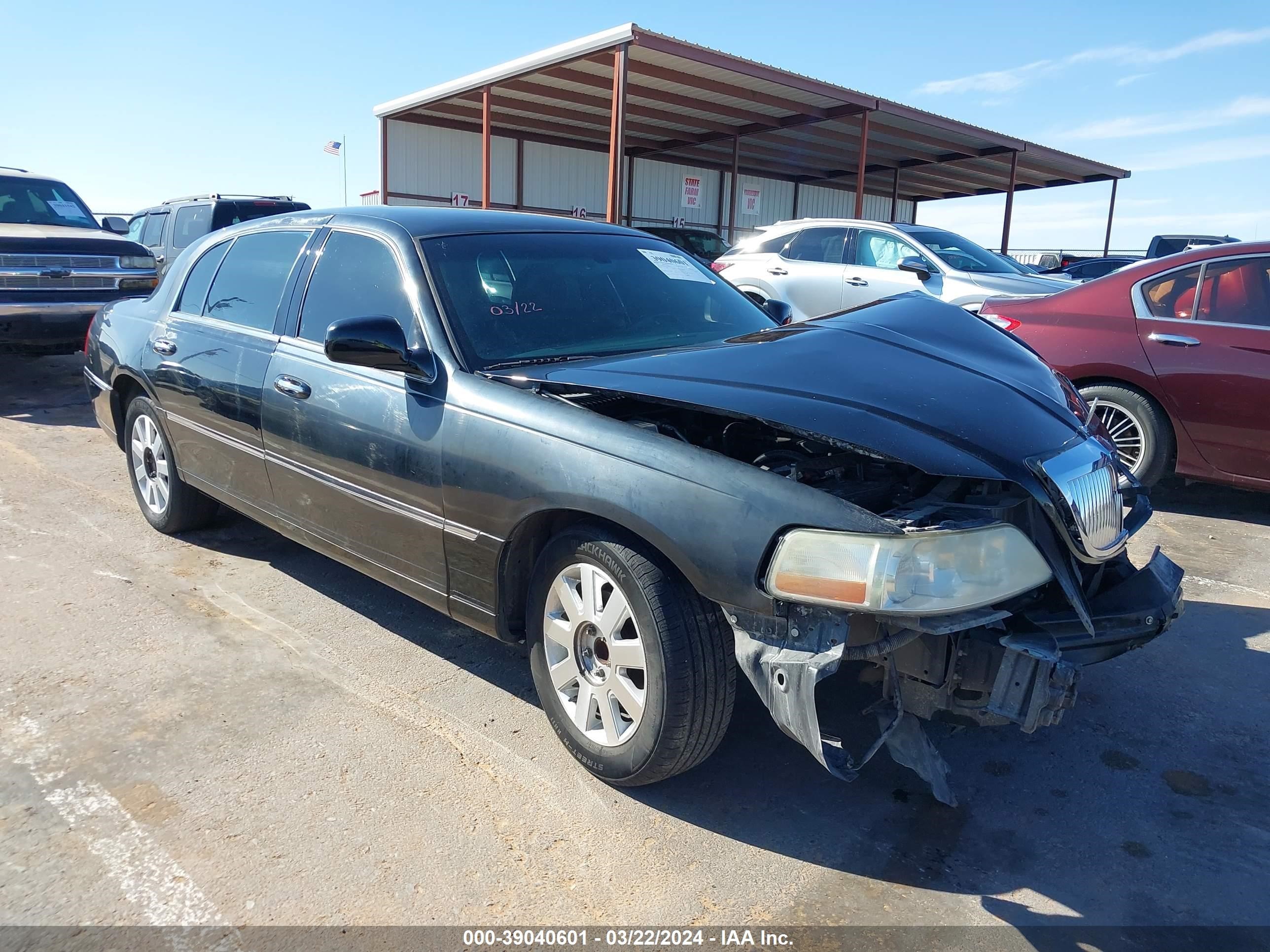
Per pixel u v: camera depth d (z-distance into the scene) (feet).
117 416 16.81
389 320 10.07
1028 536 8.16
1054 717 7.69
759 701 11.19
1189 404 17.95
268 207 41.42
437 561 10.30
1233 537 17.62
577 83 50.44
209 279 14.74
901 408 8.41
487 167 49.60
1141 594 9.14
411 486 10.33
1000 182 81.35
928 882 7.99
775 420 7.94
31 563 14.74
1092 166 70.64
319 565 15.05
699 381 8.86
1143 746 10.25
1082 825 8.84
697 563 7.98
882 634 7.79
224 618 12.91
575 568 9.14
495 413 9.50
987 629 8.04
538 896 7.66
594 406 9.91
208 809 8.67
